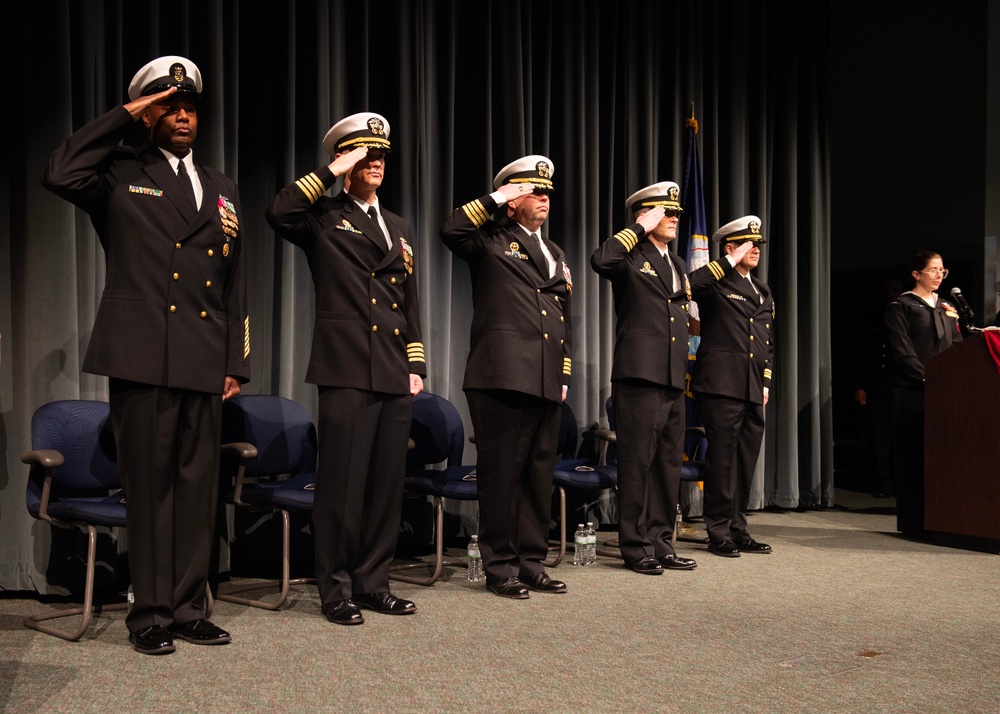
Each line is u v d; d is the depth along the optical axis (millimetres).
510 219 3447
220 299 2631
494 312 3271
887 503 6137
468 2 4516
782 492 5660
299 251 3926
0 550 3162
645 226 3744
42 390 3176
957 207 6742
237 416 3295
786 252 5770
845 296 7629
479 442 3297
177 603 2604
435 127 4324
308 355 3918
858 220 7387
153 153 2578
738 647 2602
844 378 7633
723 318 4105
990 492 4199
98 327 2463
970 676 2355
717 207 5461
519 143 4570
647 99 5180
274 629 2748
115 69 3395
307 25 3930
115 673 2299
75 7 3291
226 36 3693
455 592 3324
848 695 2197
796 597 3260
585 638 2680
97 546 3264
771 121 5805
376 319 2893
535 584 3338
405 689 2199
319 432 2906
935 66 6887
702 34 5484
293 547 3850
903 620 2939
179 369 2480
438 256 4305
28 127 3182
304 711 2043
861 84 7375
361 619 2814
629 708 2088
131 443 2486
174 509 2584
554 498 4703
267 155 3852
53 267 3191
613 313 4973
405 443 3012
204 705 2072
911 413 4824
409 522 4191
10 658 2430
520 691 2195
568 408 4273
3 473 3168
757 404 4176
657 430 3750
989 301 6449
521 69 4602
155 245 2486
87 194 2461
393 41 4180
